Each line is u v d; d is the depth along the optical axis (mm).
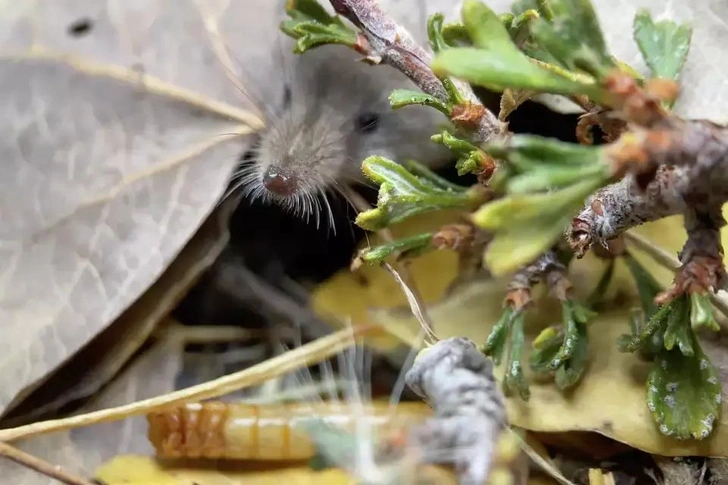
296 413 122
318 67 128
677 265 120
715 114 121
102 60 130
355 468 118
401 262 127
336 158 128
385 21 119
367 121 128
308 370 125
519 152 101
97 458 125
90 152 129
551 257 118
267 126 129
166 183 128
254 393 126
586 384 118
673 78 117
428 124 128
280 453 122
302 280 132
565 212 99
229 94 130
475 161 115
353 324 127
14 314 126
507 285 120
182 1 131
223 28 130
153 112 130
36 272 127
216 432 122
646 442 116
